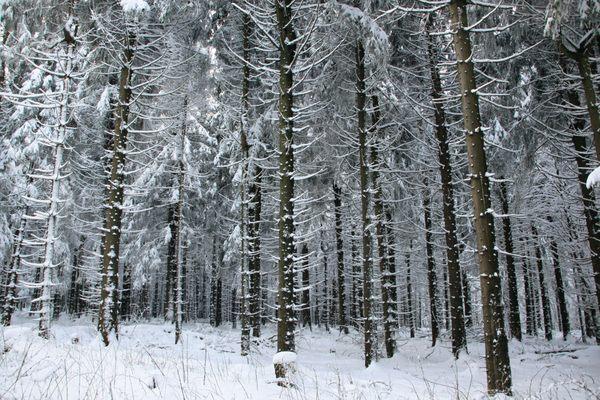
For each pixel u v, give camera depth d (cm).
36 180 1780
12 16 1400
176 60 1388
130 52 1294
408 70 1403
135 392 535
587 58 939
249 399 558
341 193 2202
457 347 1244
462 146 1525
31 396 477
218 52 1602
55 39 1294
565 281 2594
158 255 2509
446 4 841
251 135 1528
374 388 724
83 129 1708
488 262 742
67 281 2586
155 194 2358
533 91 1273
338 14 1041
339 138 1405
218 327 2834
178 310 1565
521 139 1315
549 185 1880
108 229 1179
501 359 705
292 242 873
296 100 1355
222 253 2859
